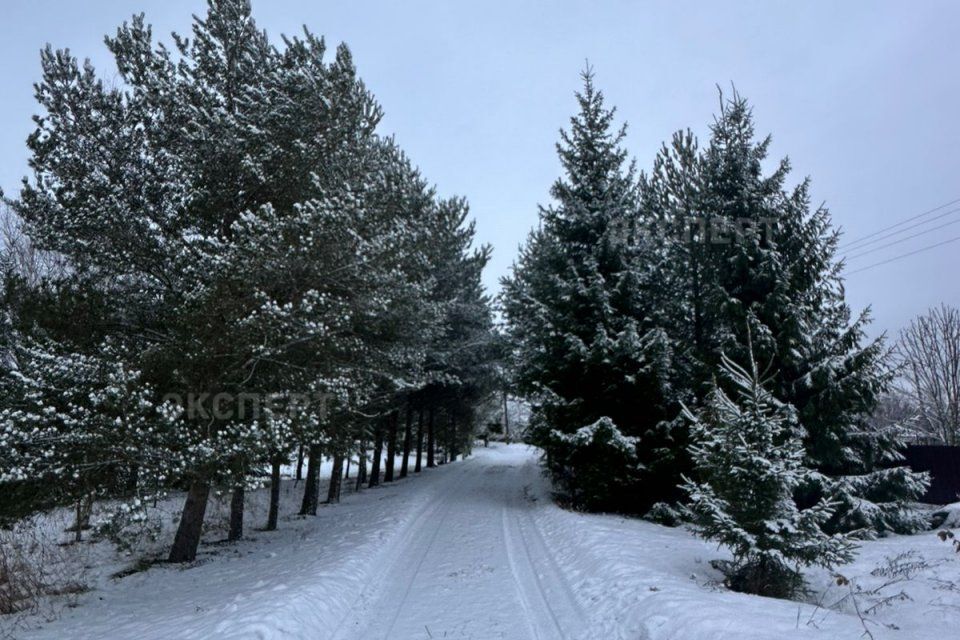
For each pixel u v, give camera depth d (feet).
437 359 78.89
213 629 22.21
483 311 90.68
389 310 42.83
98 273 39.60
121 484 32.48
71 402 31.58
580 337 57.06
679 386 55.83
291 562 37.29
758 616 20.18
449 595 28.96
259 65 43.19
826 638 17.89
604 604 25.14
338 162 42.52
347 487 98.84
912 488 42.09
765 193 53.06
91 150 38.60
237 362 35.65
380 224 41.34
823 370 43.96
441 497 68.90
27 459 29.27
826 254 49.39
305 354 38.24
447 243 64.80
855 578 29.84
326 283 38.45
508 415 227.81
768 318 47.67
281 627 21.75
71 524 50.39
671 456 50.65
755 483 26.40
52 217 37.63
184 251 36.65
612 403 55.21
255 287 35.35
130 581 37.29
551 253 60.90
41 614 30.30
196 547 44.47
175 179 39.70
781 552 25.62
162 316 38.73
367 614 26.25
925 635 20.57
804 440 44.70
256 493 87.51
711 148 55.26
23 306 33.96
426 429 134.21
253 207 41.78
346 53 43.06
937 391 102.58
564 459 56.44
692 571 30.01
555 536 42.04
